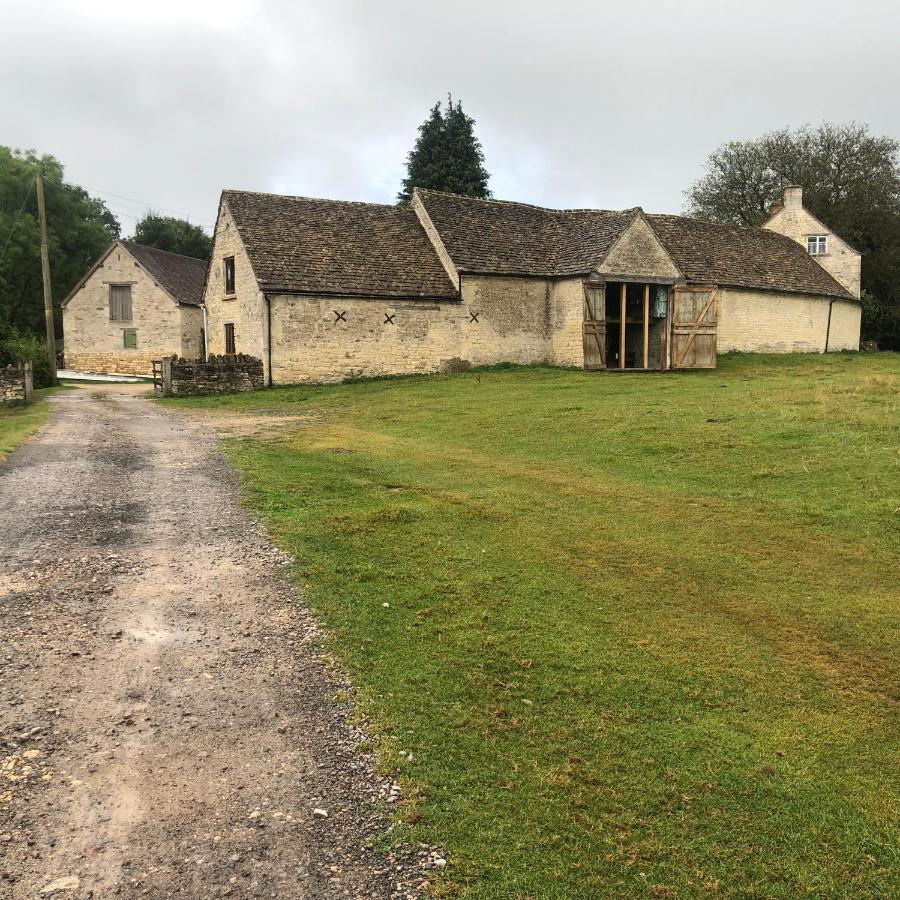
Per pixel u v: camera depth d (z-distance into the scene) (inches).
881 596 265.3
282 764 168.1
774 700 201.5
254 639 226.8
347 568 284.7
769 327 1344.7
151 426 659.4
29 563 288.8
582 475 444.5
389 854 142.1
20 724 181.2
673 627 242.5
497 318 1128.2
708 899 135.1
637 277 1123.3
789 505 365.7
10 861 137.9
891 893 137.9
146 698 194.1
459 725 184.5
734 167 2085.4
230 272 1111.6
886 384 719.1
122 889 132.2
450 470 461.7
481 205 1222.9
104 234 1919.3
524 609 252.8
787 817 156.9
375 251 1103.0
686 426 546.9
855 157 1939.0
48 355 1159.0
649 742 180.7
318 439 577.3
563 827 150.9
